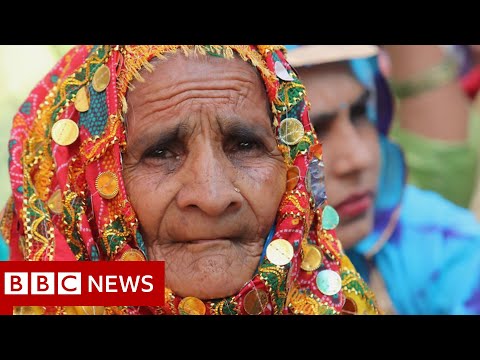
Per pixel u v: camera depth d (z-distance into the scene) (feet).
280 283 5.08
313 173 5.48
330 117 8.43
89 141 5.12
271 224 5.20
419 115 9.33
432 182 9.44
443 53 9.31
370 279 9.01
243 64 5.21
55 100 5.38
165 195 4.97
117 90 5.05
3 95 7.84
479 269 9.21
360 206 8.71
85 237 5.15
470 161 9.55
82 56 5.56
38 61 7.96
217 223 4.97
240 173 5.08
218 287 4.97
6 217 5.69
